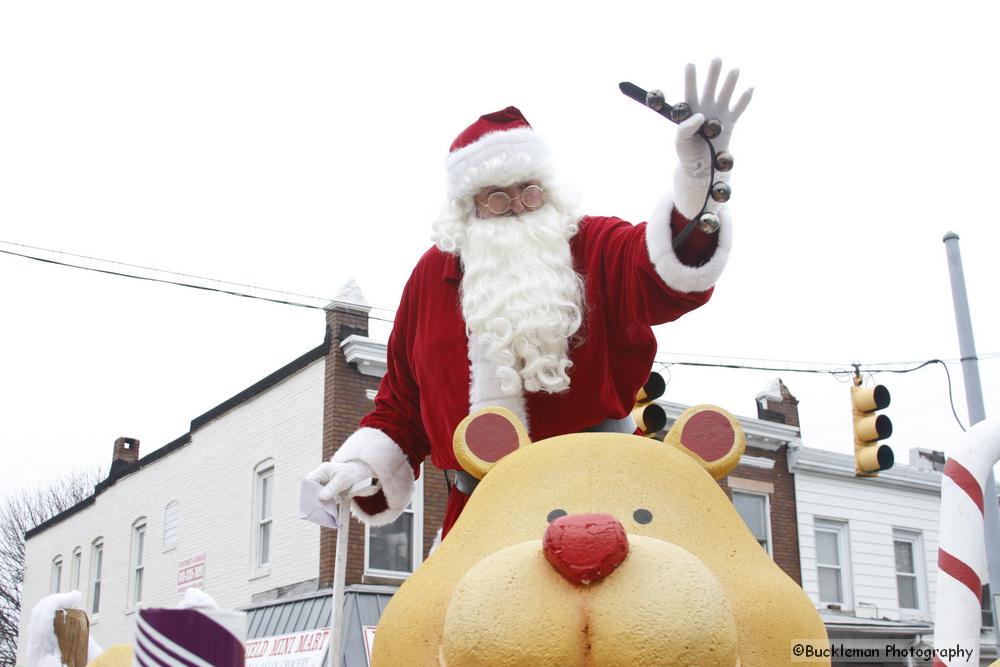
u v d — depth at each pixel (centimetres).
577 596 202
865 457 948
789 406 1894
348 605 1346
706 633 197
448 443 330
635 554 207
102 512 2217
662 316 313
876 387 956
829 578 1836
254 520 1648
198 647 197
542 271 322
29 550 2575
